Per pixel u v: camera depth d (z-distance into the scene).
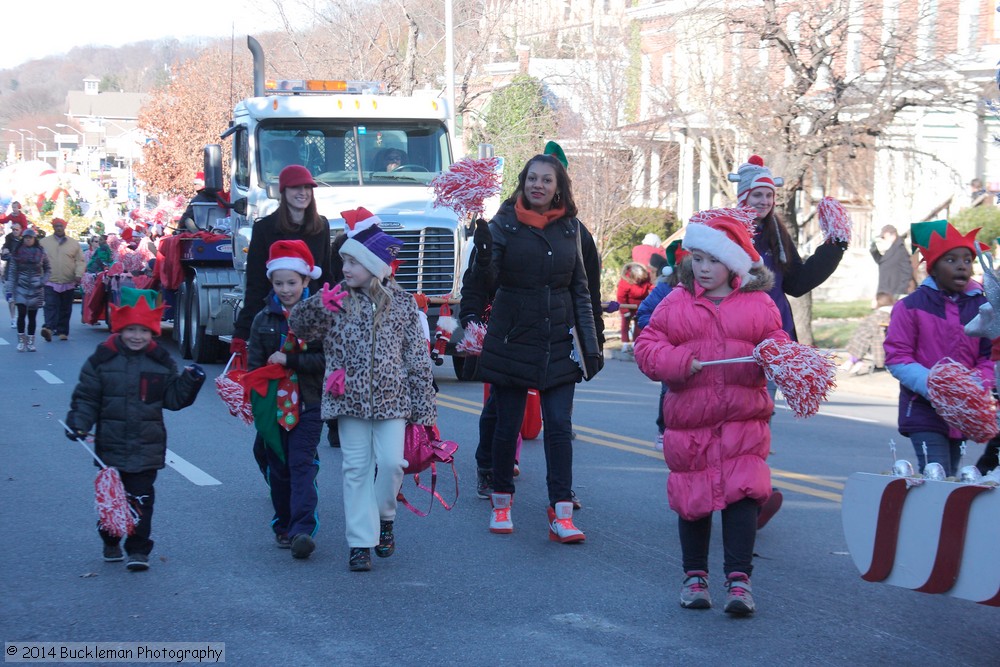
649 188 28.66
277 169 13.80
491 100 32.47
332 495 7.82
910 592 5.79
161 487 8.03
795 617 5.34
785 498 8.09
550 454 6.76
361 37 29.97
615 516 7.41
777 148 16.75
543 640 4.96
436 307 13.77
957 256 5.75
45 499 7.64
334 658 4.73
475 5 30.20
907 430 5.85
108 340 5.93
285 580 5.85
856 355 16.45
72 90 175.62
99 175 90.00
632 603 5.52
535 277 6.63
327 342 5.84
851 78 18.45
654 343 5.29
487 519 7.29
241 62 39.94
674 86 20.70
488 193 6.69
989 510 4.37
